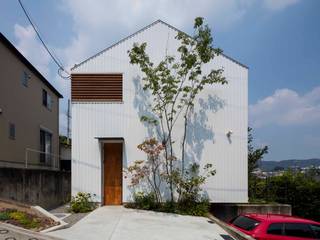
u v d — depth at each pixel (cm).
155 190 1454
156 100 1486
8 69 1683
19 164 1822
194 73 1476
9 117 1695
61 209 1506
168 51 1504
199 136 1506
